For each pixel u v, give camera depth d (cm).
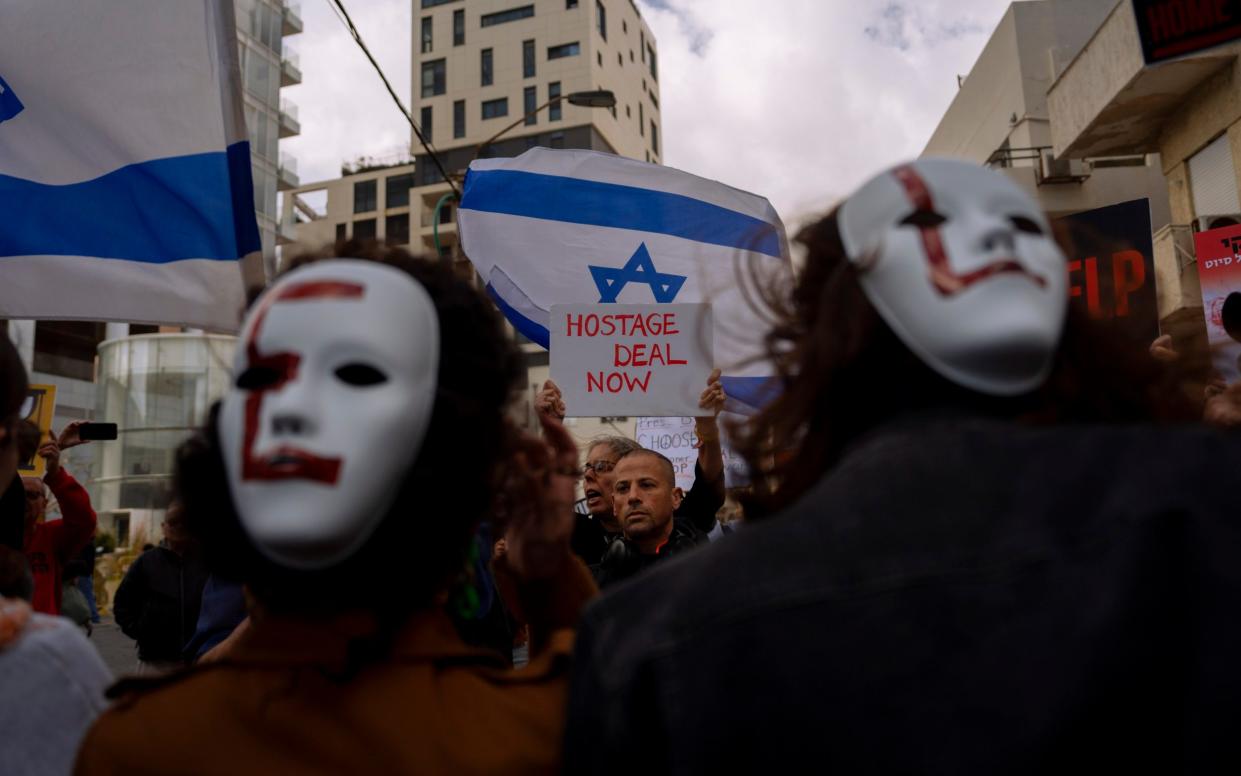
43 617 132
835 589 82
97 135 346
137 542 2180
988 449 87
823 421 106
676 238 464
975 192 99
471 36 4825
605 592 97
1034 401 102
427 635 117
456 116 4772
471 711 111
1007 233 96
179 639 460
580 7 4728
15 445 150
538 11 4762
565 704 102
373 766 104
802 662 80
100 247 342
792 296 119
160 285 342
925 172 103
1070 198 1775
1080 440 86
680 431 613
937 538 82
